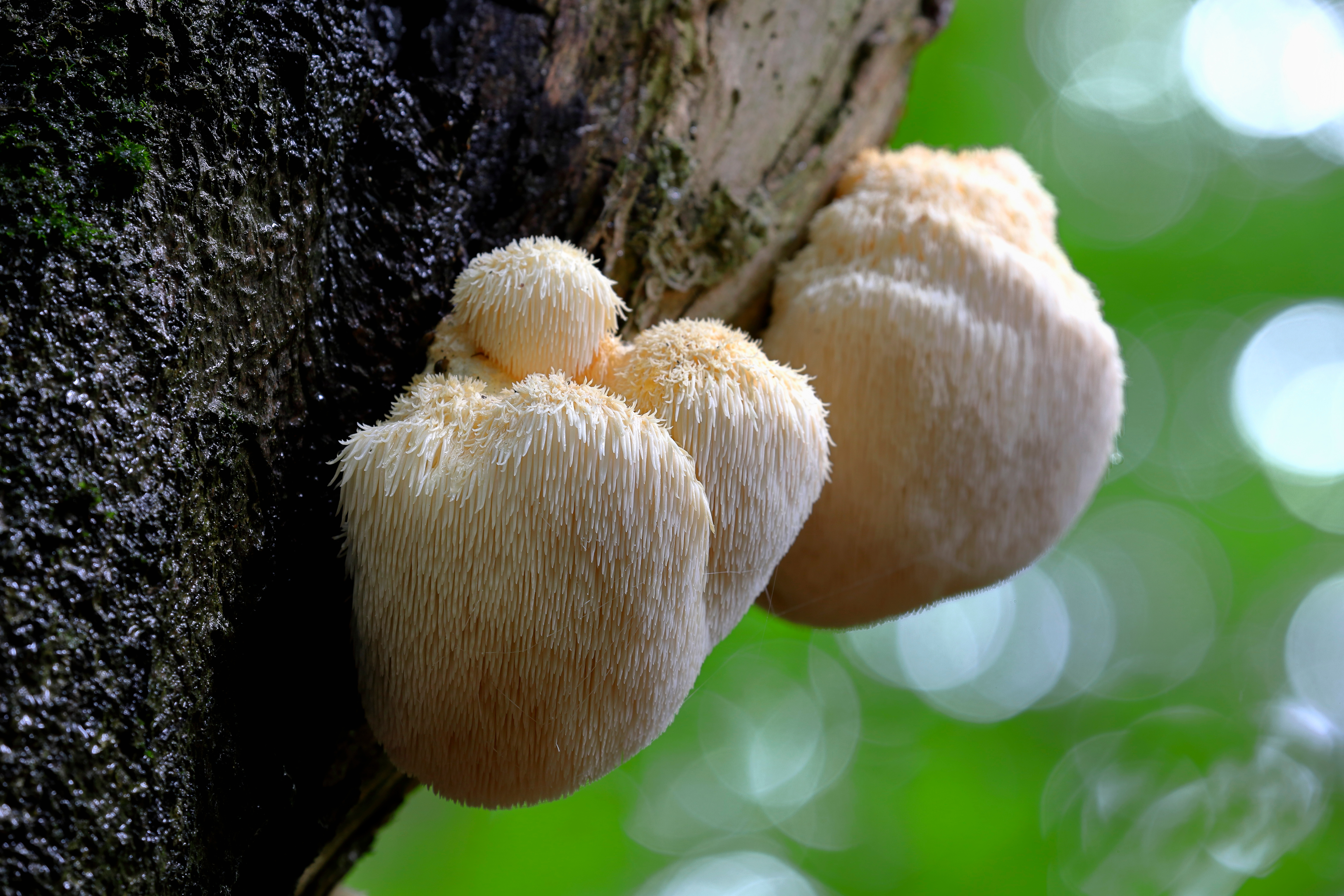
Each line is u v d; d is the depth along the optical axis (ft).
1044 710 7.09
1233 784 6.04
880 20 2.98
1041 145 6.73
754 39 2.86
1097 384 2.93
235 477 2.43
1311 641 7.76
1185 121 7.46
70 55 2.35
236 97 2.42
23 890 2.27
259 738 2.47
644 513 2.45
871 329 2.82
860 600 3.00
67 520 2.30
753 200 2.87
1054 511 2.99
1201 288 6.81
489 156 2.68
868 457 2.85
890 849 6.30
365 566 2.47
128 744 2.33
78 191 2.34
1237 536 8.11
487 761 2.56
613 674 2.51
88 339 2.32
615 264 2.78
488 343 2.55
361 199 2.57
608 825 6.13
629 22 2.76
